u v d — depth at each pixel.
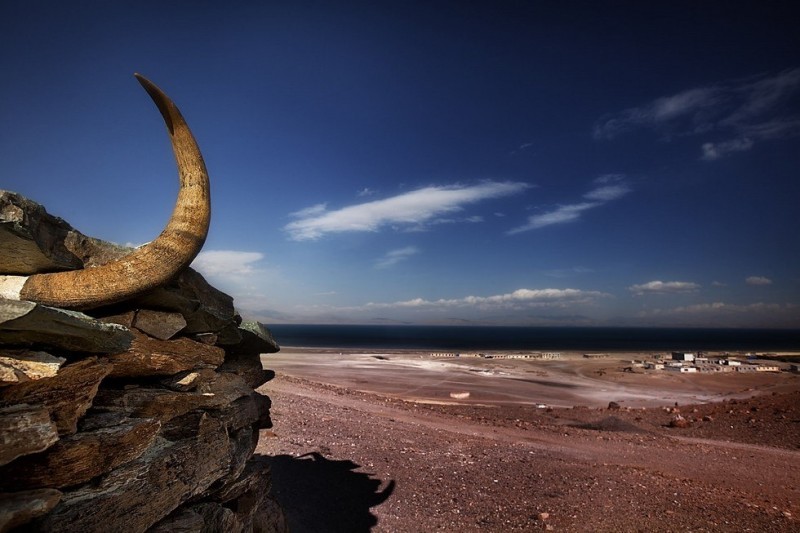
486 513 8.98
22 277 3.46
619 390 36.75
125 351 3.78
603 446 15.55
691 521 8.90
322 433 13.55
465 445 14.14
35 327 2.92
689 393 35.53
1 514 2.56
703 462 14.06
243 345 5.92
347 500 9.10
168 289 4.15
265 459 10.90
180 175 3.98
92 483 3.26
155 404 4.02
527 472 11.72
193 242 3.92
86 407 3.31
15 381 2.78
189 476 4.14
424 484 10.30
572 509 9.31
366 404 20.67
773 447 16.73
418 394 32.09
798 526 8.92
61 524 2.89
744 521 9.03
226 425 4.89
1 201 3.22
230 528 4.88
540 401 30.88
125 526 3.37
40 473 2.88
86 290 3.48
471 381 40.50
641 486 11.01
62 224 3.79
